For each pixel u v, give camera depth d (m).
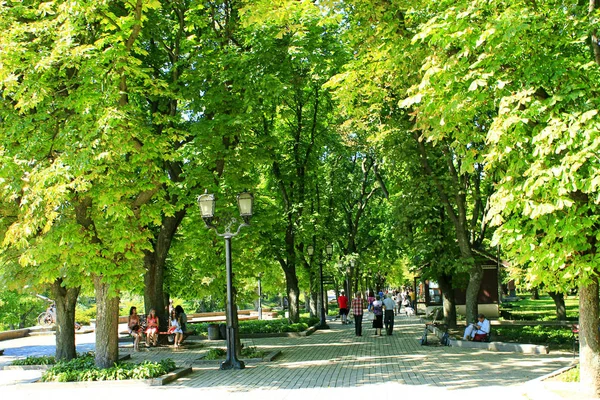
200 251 19.00
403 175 25.72
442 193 22.42
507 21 8.55
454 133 10.48
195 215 20.06
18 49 12.45
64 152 12.59
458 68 9.51
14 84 12.35
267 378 13.61
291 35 19.73
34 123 13.56
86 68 13.08
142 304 61.25
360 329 25.91
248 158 19.34
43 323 37.31
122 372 13.48
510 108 9.11
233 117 18.52
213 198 16.02
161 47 22.03
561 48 9.91
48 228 11.98
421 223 24.83
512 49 8.98
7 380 15.40
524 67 9.22
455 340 20.28
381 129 22.09
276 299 84.38
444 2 10.48
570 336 19.44
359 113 15.88
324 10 12.87
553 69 8.91
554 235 8.63
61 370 14.09
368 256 44.22
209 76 19.59
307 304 55.19
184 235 23.33
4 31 12.65
